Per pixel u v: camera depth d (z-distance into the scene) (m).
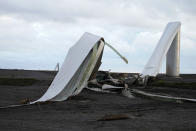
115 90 21.27
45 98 15.84
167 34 36.91
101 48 21.88
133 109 13.02
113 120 9.70
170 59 39.59
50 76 46.66
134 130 8.02
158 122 9.34
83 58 18.58
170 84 28.02
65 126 8.56
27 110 12.46
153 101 16.42
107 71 24.77
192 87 25.08
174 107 13.88
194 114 11.39
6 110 12.48
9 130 7.93
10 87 25.09
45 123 9.10
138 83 27.47
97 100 16.62
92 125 8.75
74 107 13.55
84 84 19.22
